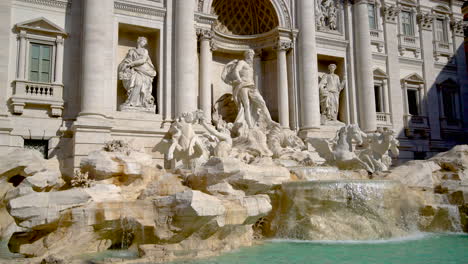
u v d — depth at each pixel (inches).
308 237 600.1
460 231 705.6
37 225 467.2
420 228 705.6
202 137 852.6
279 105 1076.5
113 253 485.1
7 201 528.4
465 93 1430.9
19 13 824.3
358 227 613.9
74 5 874.1
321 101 1153.4
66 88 842.8
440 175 819.4
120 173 613.6
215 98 1107.9
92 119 795.4
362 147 1126.4
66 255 457.1
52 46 848.3
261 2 1117.1
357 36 1210.0
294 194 636.7
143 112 890.1
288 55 1114.7
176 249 480.7
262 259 450.0
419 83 1347.2
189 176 624.4
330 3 1211.9
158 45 930.7
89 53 820.0
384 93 1263.5
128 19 900.6
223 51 1135.6
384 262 434.9
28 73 816.3
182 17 925.2
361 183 647.8
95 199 521.3
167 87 909.8
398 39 1334.9
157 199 506.3
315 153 1015.0
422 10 1385.3
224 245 516.7
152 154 864.3
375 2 1294.3
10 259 449.4
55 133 816.3
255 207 538.6
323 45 1176.2
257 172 629.0
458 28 1462.8
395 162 1251.2
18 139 784.3
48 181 612.4
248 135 891.4
